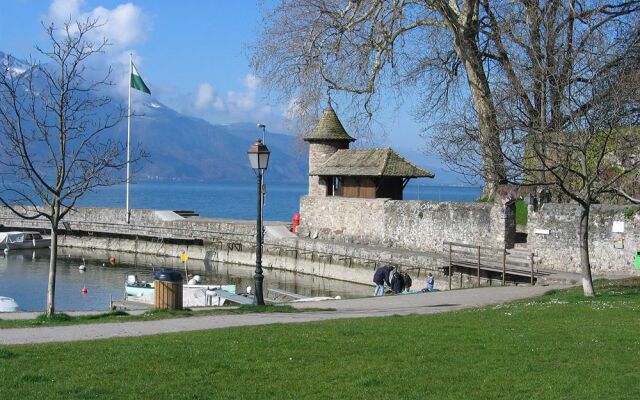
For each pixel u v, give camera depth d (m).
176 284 20.05
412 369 11.23
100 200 143.50
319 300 24.48
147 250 62.19
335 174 47.97
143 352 12.31
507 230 36.47
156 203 135.25
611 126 20.09
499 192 34.81
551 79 22.70
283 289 42.06
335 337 13.87
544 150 21.48
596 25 28.42
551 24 24.64
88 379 10.54
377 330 14.79
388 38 33.62
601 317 16.28
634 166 21.38
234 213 109.00
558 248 32.47
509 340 13.43
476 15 33.19
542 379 10.59
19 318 18.17
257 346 12.91
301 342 13.29
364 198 46.53
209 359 11.84
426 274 38.75
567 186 24.84
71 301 37.16
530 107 22.59
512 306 19.50
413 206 42.69
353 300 24.11
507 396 9.81
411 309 21.08
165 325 16.72
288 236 51.22
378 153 47.88
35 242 64.88
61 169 18.31
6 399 9.50
